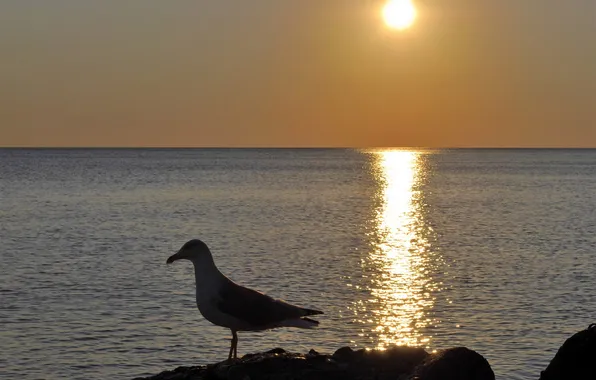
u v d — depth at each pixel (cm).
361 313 3150
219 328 2825
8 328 2841
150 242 5478
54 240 5538
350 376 1470
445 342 2723
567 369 1439
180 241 5566
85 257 4634
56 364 2456
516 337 2775
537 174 19350
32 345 2639
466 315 3122
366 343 2705
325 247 5306
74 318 2981
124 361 2481
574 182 15138
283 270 4234
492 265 4497
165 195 10719
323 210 8588
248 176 17388
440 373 1407
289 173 19488
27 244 5294
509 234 6247
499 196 11112
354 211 8506
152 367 2431
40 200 9562
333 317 3067
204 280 1542
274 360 1510
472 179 16612
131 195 10644
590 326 1465
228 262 4516
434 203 9800
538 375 2341
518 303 3356
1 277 3884
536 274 4153
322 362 1518
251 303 1536
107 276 3894
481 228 6731
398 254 4988
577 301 3400
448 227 6819
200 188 12481
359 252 5059
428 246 5444
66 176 16400
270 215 7888
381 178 17012
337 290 3653
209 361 2480
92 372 2391
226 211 8300
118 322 2914
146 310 3103
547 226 6894
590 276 4075
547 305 3312
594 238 5941
